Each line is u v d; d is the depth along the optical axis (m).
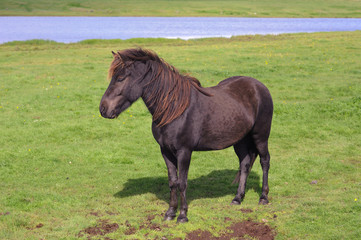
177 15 133.25
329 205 6.30
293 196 7.25
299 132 11.98
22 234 5.62
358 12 154.00
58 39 46.78
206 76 19.88
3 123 12.57
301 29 71.75
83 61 24.61
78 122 12.78
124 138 11.57
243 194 6.81
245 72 20.91
